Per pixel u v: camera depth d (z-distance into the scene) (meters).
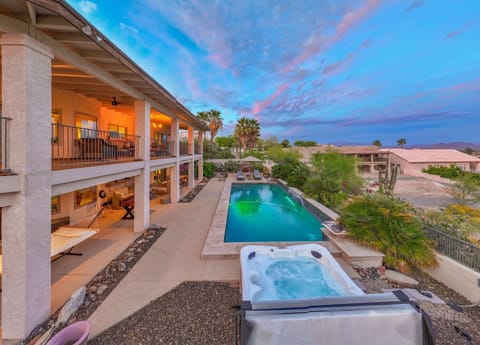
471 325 3.36
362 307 2.56
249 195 15.03
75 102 7.38
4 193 2.87
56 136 6.81
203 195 13.23
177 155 11.42
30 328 3.10
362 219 5.94
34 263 3.15
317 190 12.13
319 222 9.41
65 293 4.02
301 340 2.41
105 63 4.86
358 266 5.19
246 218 10.16
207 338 3.04
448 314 3.60
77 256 5.43
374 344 2.46
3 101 2.93
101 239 6.52
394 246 5.12
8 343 2.95
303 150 29.25
